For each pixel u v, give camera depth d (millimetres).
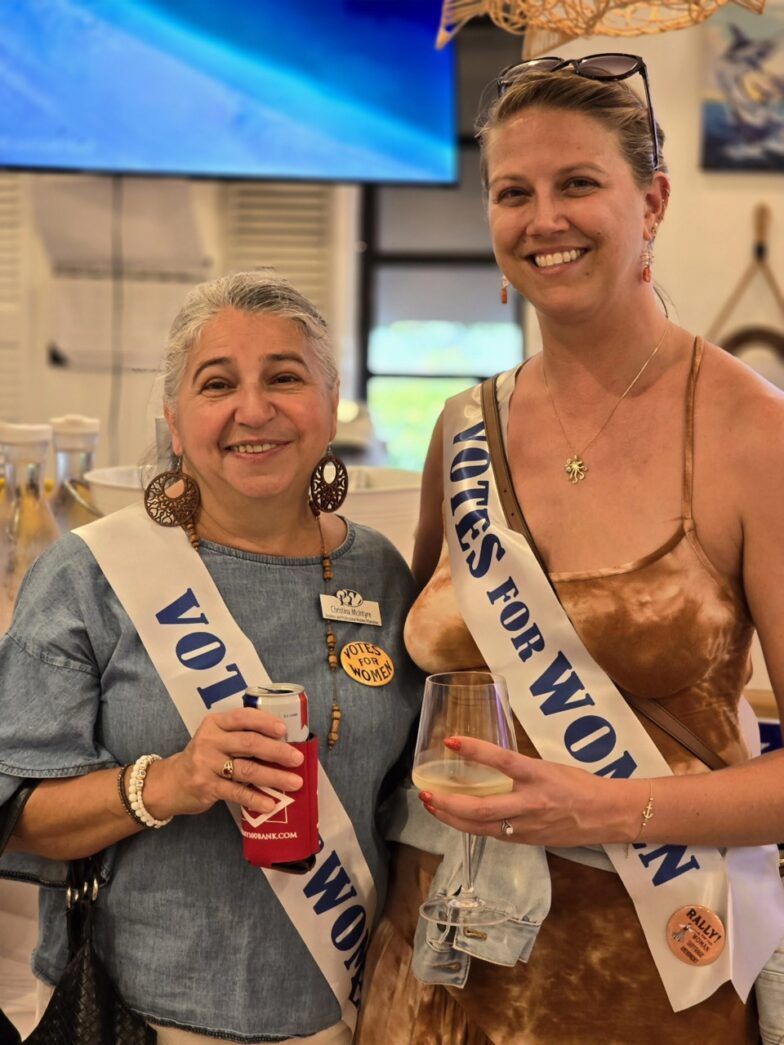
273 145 4340
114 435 4816
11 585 2133
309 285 4727
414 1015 1578
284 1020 1558
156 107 4324
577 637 1527
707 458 1514
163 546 1614
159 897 1539
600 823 1420
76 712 1530
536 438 1631
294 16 4230
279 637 1600
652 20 2002
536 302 1525
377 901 1647
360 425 4031
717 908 1499
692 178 4133
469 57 4887
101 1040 1480
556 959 1516
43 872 1593
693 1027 1510
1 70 4324
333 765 1582
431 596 1650
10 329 4820
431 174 4336
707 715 1525
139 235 4676
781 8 3971
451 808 1344
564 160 1471
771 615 1484
